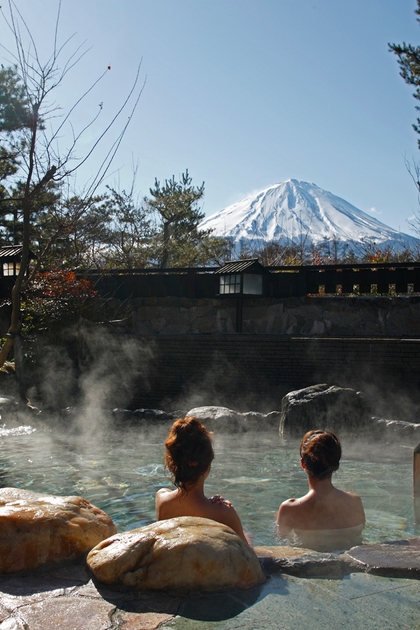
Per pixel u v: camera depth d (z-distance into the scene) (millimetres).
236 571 2645
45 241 13938
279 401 10133
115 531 3336
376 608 2424
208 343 10750
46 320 11680
